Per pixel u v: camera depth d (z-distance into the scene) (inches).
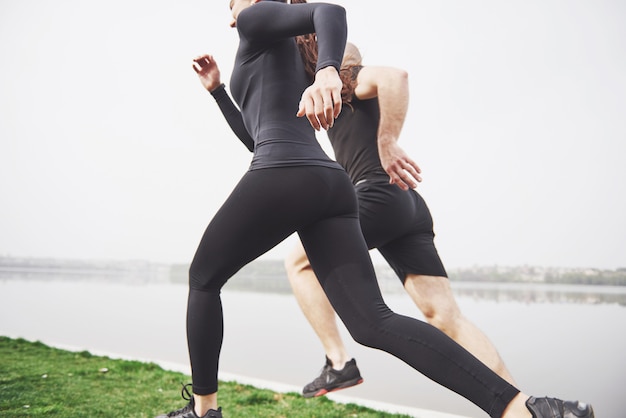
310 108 34.3
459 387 33.0
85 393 83.6
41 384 89.4
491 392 32.1
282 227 39.6
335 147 64.1
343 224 41.0
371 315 37.3
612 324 157.1
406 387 102.0
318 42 36.7
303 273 65.8
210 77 55.3
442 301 60.3
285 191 38.8
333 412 77.4
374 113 61.4
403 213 58.9
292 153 40.0
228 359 127.2
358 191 59.3
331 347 64.7
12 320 185.6
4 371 99.7
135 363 108.7
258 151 41.4
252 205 39.1
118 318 199.3
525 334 145.5
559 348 127.3
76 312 216.2
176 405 77.1
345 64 62.2
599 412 75.5
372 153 60.3
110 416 70.5
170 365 109.7
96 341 145.6
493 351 57.8
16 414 69.9
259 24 40.8
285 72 42.6
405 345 34.9
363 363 131.0
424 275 60.9
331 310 65.6
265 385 96.1
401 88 57.6
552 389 90.4
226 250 40.4
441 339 34.2
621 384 93.2
